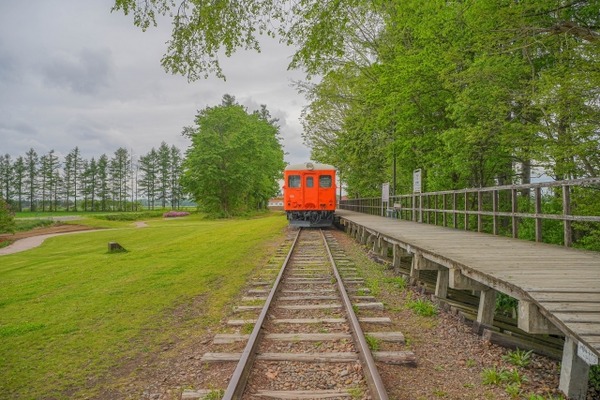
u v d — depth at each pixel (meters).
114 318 7.50
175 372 4.92
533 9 11.09
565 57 11.27
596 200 10.92
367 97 20.58
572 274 5.33
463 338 5.85
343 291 7.87
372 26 22.81
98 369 5.26
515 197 9.84
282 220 33.62
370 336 5.62
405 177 26.59
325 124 36.84
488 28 12.50
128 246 23.03
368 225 15.72
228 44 8.52
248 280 10.05
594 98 10.20
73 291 10.28
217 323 6.78
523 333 6.22
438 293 7.92
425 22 16.52
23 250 25.62
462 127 14.66
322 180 24.06
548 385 4.32
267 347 5.34
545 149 11.13
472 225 18.23
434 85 17.06
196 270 11.95
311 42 8.98
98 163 122.50
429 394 4.14
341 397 3.94
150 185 130.50
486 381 4.39
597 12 11.70
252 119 67.50
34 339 6.55
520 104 13.20
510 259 6.62
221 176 55.28
